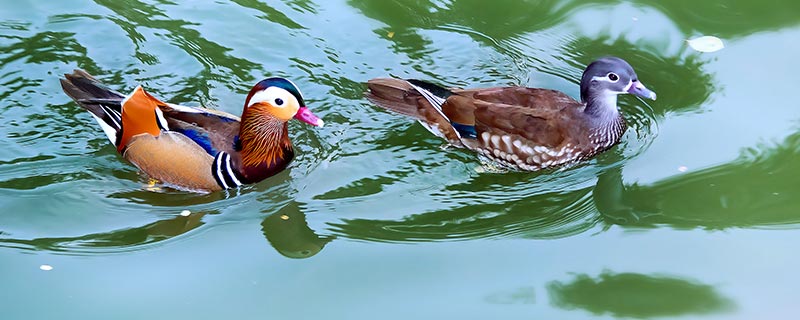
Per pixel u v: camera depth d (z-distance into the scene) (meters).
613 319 8.70
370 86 11.49
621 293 9.05
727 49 12.73
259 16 12.77
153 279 9.17
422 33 12.73
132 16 12.63
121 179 10.54
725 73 12.33
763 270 9.33
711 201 10.32
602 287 9.16
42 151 10.76
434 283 9.23
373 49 12.38
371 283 9.20
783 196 10.33
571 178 11.02
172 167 10.37
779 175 10.67
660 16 13.33
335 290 9.10
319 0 13.15
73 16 12.51
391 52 12.36
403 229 9.97
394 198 10.46
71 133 11.04
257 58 12.12
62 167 10.57
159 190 10.50
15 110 11.20
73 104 11.40
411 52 12.38
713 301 8.95
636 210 10.30
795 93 11.95
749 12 13.48
